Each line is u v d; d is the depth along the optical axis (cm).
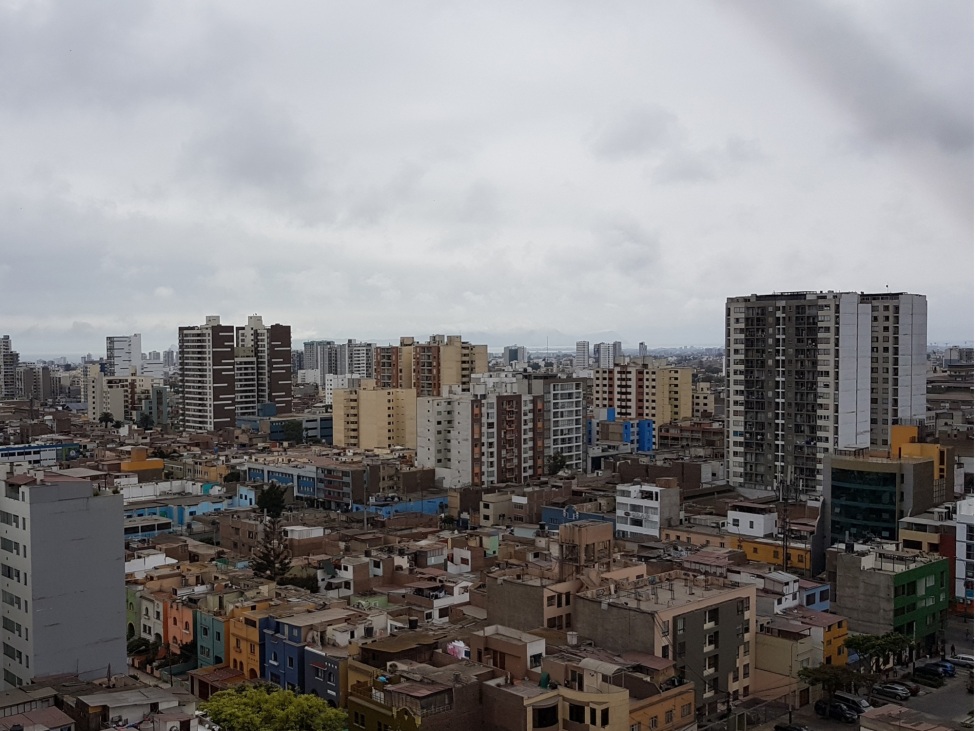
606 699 10088
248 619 12975
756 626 13575
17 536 12162
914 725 9506
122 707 8925
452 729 10088
